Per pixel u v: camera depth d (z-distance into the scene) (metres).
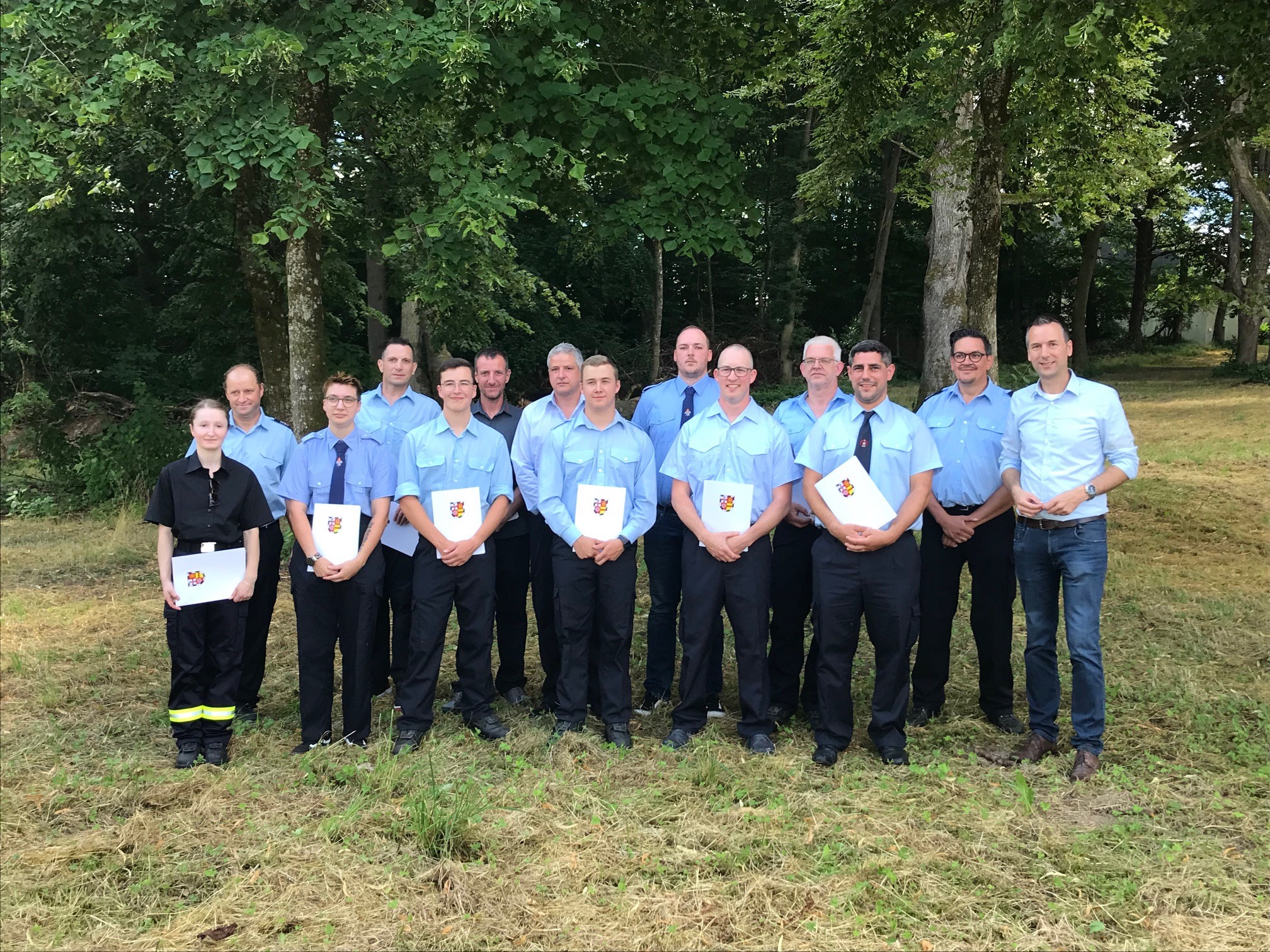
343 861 3.40
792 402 5.02
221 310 15.62
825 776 4.07
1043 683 4.30
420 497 4.58
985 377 4.70
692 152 6.91
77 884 3.28
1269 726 4.34
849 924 2.95
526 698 5.27
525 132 6.59
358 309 17.36
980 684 4.79
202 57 6.26
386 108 7.95
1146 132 12.06
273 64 6.41
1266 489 10.48
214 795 3.97
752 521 4.40
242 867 3.40
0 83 6.27
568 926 2.98
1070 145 10.48
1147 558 8.07
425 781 4.04
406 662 5.24
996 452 4.57
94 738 4.71
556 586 4.59
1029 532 4.24
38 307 14.64
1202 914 2.98
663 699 5.14
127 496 11.74
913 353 34.75
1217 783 3.86
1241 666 5.34
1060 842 3.40
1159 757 4.17
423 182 11.41
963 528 4.56
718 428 4.43
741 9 7.62
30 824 3.76
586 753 4.32
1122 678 5.16
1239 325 25.09
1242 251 32.03
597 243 8.59
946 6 6.95
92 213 13.16
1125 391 22.73
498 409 5.35
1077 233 17.53
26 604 7.54
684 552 4.52
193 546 4.40
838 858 3.34
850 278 33.88
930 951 2.83
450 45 6.10
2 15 6.38
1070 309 39.00
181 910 3.12
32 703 5.25
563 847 3.47
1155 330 43.34
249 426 5.11
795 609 4.86
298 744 4.61
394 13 6.58
